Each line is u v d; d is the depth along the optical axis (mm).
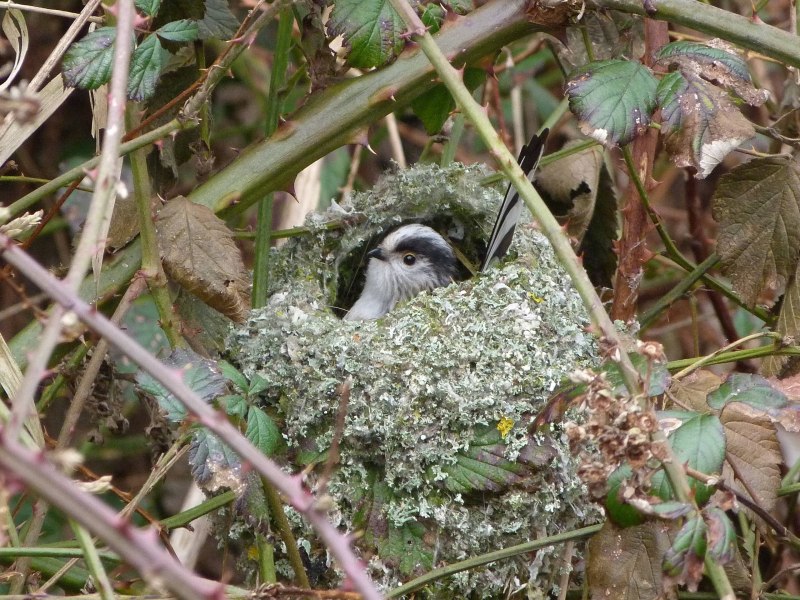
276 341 5488
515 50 8992
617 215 6969
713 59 4609
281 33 5688
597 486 3766
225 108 9422
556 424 5117
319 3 5254
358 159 7863
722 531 3385
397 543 5094
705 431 3801
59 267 5582
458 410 5105
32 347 5332
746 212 5387
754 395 4137
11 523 4719
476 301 5539
